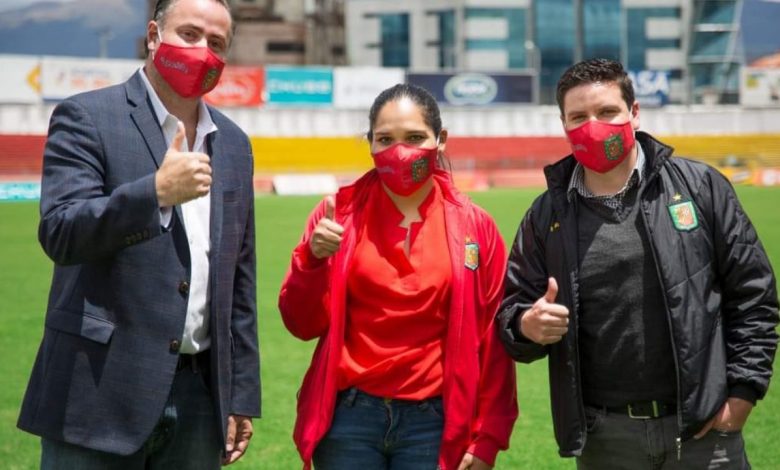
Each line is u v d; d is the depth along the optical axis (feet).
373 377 11.61
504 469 19.54
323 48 270.26
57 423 10.69
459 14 259.60
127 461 11.00
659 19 263.29
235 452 12.26
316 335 12.22
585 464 12.25
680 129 187.01
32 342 33.63
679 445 11.25
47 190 10.51
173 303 10.96
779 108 189.57
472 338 11.78
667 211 11.43
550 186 11.98
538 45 262.26
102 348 10.76
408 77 169.48
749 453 19.99
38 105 153.58
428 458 11.62
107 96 11.08
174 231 11.03
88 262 10.59
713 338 11.38
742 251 11.41
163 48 10.94
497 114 181.47
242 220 11.89
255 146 169.27
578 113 11.57
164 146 11.16
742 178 154.51
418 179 11.62
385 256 11.89
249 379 12.16
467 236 11.98
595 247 11.64
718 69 263.70
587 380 11.91
